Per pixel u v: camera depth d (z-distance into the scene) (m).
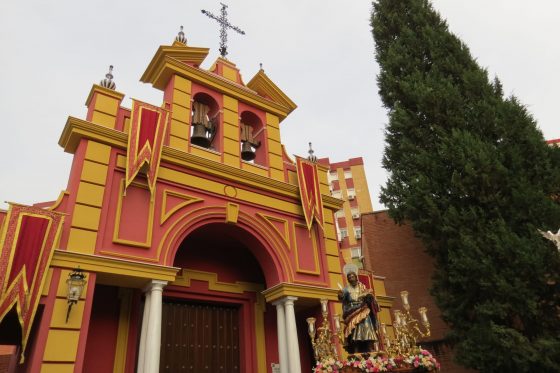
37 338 7.20
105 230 8.78
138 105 10.20
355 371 7.55
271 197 12.25
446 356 14.88
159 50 11.90
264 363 11.52
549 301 10.38
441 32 15.86
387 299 14.15
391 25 17.58
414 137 14.69
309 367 12.27
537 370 9.84
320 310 12.01
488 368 10.55
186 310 11.47
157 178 10.09
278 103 14.47
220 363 11.30
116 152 9.71
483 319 10.85
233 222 10.98
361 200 47.97
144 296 10.30
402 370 7.59
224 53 14.45
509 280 10.48
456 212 11.76
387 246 18.06
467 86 14.05
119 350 9.23
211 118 12.81
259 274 12.95
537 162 11.71
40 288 7.40
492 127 12.82
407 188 13.89
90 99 10.37
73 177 9.02
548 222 10.70
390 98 16.44
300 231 12.42
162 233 9.59
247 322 11.97
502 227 10.70
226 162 11.78
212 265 12.20
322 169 14.06
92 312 9.28
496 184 11.66
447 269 12.40
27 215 7.77
